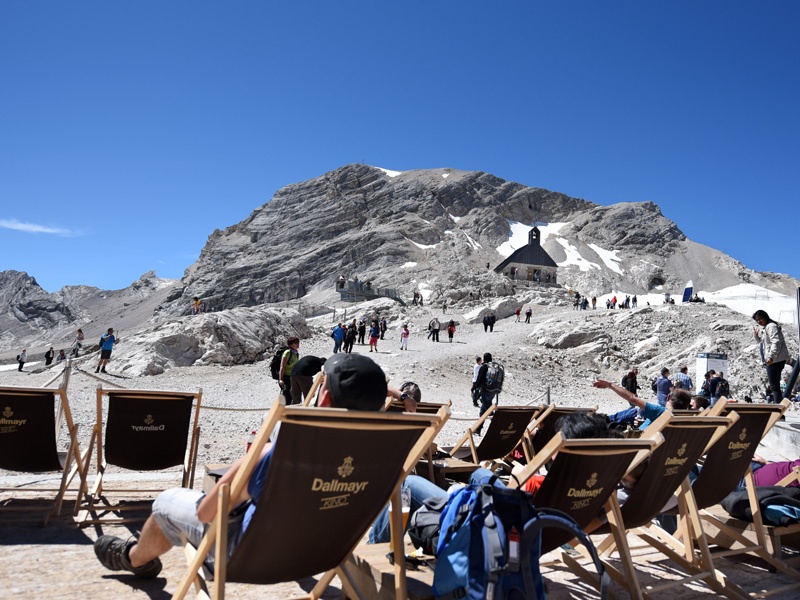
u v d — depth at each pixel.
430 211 175.25
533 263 123.69
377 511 2.79
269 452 2.56
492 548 2.68
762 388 30.59
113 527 4.90
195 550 2.97
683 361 36.88
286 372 11.44
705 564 4.09
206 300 159.62
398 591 2.84
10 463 4.87
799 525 4.66
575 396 27.78
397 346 37.28
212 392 19.72
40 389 4.74
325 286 150.38
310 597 3.33
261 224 187.25
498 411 7.05
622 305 76.75
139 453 5.41
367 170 192.12
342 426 2.43
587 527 3.91
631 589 3.58
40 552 4.21
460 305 66.62
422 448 2.74
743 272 174.38
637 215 193.25
